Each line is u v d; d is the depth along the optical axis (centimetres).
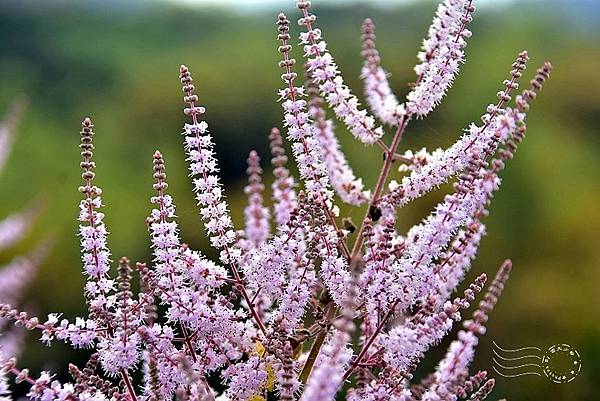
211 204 332
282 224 341
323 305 333
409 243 328
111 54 2194
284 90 337
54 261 1453
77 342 313
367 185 1151
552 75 1741
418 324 302
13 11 2253
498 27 1916
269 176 1409
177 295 320
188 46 2195
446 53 337
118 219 1627
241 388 322
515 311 1286
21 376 298
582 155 1614
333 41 1550
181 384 312
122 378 314
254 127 1677
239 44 2062
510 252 1461
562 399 755
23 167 1827
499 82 1611
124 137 1906
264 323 352
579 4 1966
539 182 1540
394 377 309
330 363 238
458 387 294
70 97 2102
